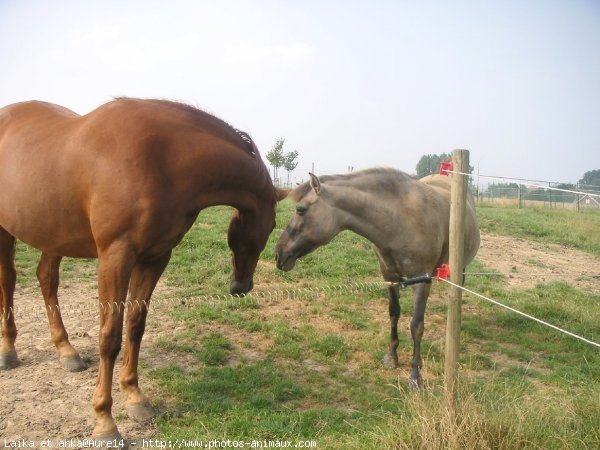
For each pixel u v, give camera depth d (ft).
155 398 12.92
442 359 16.11
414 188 14.99
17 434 11.07
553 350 17.56
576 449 9.36
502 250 34.55
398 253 14.75
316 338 17.51
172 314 19.29
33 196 11.55
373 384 14.66
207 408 12.42
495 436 9.39
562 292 24.95
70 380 13.82
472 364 16.07
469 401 9.81
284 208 43.75
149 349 16.15
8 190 12.09
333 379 14.79
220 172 11.59
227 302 20.72
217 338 17.16
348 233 33.65
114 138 10.78
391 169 15.02
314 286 23.70
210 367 14.89
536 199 72.79
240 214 12.73
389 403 13.11
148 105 11.54
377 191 14.56
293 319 19.65
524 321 20.36
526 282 26.99
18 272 23.80
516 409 9.86
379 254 15.60
